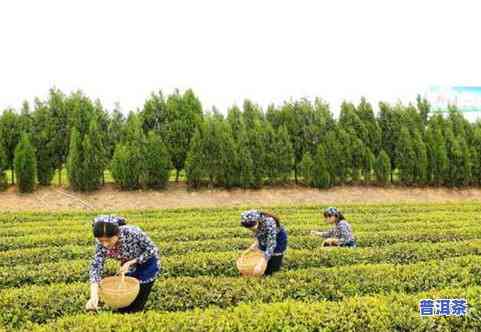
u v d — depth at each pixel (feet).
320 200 89.51
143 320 21.27
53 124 85.10
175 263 35.60
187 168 86.99
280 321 21.74
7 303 25.29
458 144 100.01
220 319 21.67
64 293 27.07
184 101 91.91
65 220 62.03
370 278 31.14
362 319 22.56
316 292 28.94
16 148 80.64
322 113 96.94
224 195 87.66
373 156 96.22
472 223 58.65
